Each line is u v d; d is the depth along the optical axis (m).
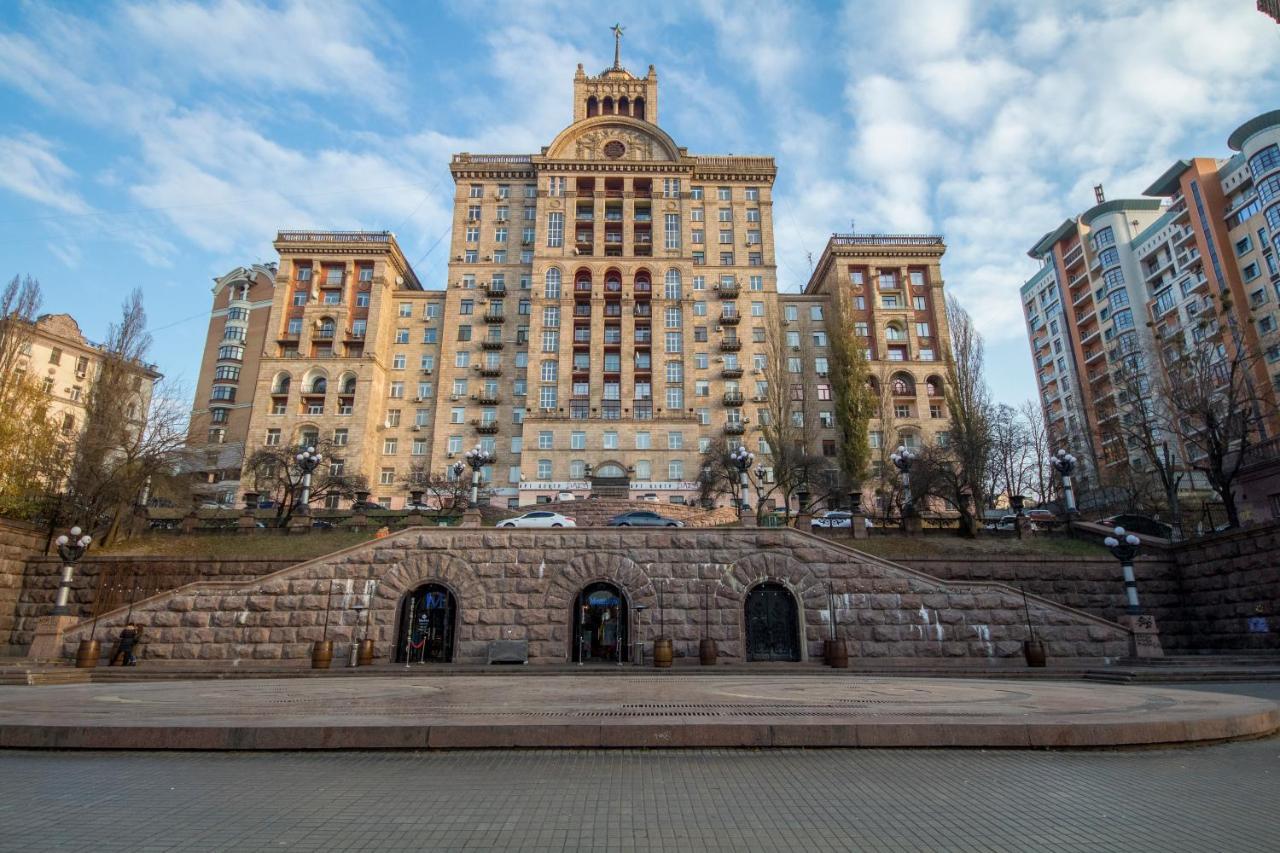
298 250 75.62
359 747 8.62
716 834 5.59
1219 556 25.58
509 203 78.75
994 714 9.85
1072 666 21.52
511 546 24.98
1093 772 7.59
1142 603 27.33
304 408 72.25
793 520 33.28
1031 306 100.25
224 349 88.06
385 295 75.69
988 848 5.27
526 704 11.31
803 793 6.77
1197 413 36.66
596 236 75.12
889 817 6.03
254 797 6.64
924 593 24.38
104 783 7.18
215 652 23.67
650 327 73.00
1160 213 85.00
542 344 71.19
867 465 63.41
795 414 71.56
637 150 78.88
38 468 32.16
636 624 24.17
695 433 67.81
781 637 24.39
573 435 67.31
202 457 40.19
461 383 73.12
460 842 5.39
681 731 8.77
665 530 25.20
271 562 28.33
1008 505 60.06
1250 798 6.58
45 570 28.97
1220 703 11.23
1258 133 66.50
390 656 23.78
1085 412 67.44
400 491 69.75
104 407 34.72
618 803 6.43
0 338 33.50
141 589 28.19
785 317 76.38
